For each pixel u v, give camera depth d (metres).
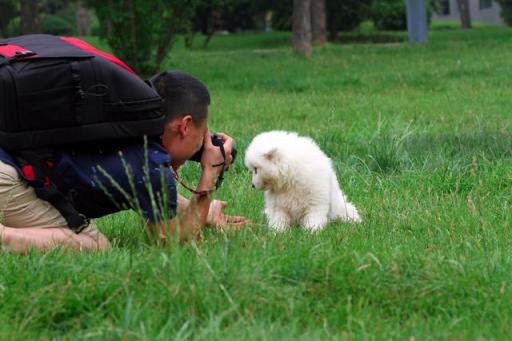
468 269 4.77
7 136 5.10
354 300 4.49
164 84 5.53
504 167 8.79
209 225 6.28
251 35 54.06
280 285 4.58
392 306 4.44
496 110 15.06
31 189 5.40
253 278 4.41
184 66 30.41
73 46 5.31
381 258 4.97
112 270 4.64
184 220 5.68
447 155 9.73
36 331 4.13
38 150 5.25
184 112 5.52
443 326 4.19
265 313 4.27
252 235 5.70
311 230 6.46
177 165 5.76
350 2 48.53
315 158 7.01
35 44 5.30
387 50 36.44
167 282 4.38
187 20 30.39
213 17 45.28
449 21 68.44
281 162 6.90
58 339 4.02
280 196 7.10
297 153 6.93
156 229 5.39
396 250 5.23
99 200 5.40
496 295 4.51
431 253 5.27
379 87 20.62
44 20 58.72
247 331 3.98
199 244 5.54
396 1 53.84
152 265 4.56
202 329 3.96
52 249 5.21
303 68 28.41
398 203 7.52
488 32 49.66
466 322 4.24
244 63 31.86
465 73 23.00
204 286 4.34
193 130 5.62
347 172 9.05
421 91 19.17
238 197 7.98
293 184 6.95
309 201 6.97
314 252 5.04
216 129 13.24
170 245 4.70
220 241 5.58
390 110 15.62
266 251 4.98
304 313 4.30
